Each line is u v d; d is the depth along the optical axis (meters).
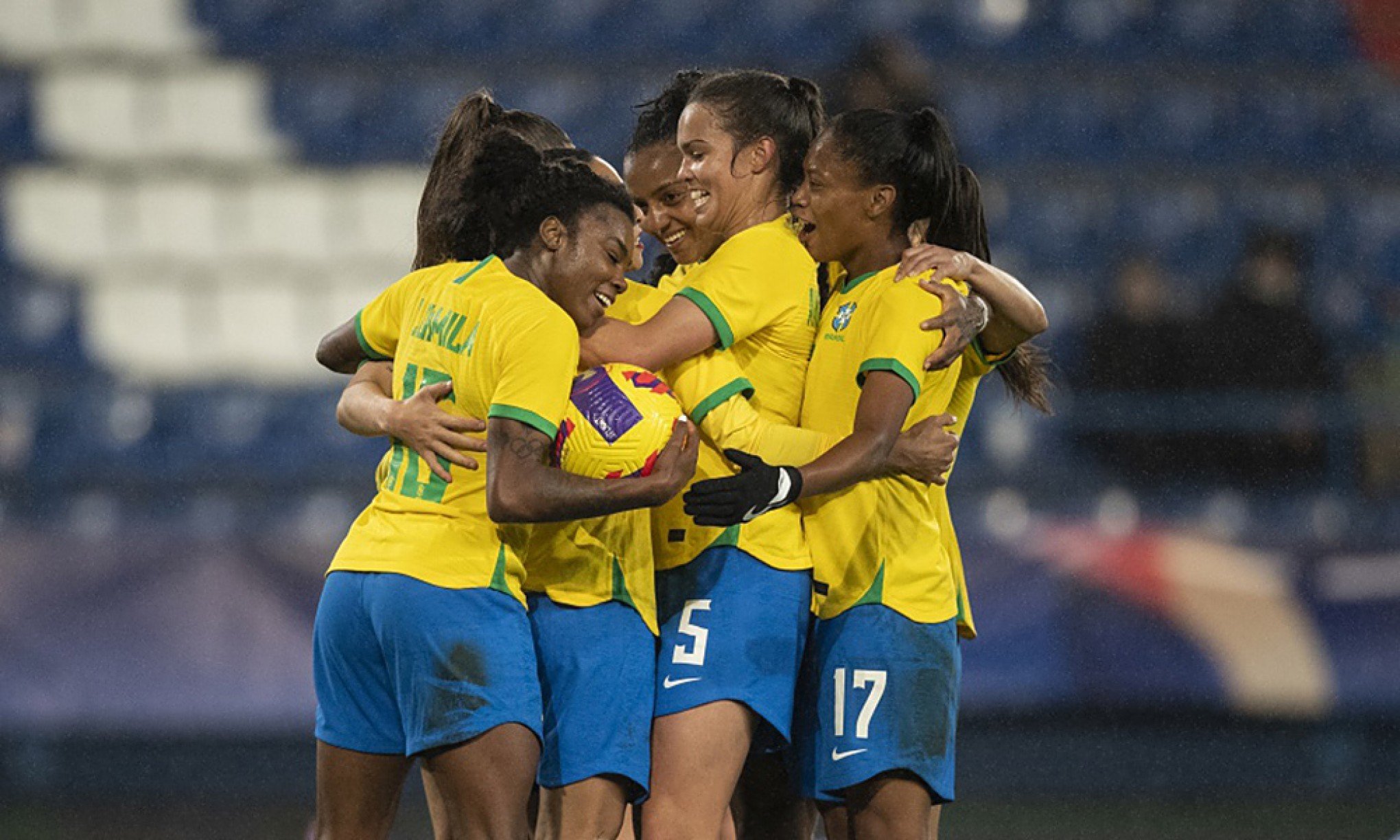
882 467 12.66
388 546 12.20
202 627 27.00
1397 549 28.28
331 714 12.55
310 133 45.03
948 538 14.06
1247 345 31.78
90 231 42.44
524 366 11.90
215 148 44.72
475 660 11.95
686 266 14.17
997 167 45.09
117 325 40.91
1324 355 32.00
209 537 27.50
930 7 48.09
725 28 47.66
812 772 13.45
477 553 12.12
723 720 12.80
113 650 26.77
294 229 43.16
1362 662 27.81
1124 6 48.38
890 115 13.46
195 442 36.75
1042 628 27.89
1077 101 46.69
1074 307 41.47
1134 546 28.38
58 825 26.50
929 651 13.13
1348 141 46.59
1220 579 28.17
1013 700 27.56
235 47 46.69
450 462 12.13
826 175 13.33
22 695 26.45
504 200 12.80
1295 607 28.06
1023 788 29.11
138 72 45.12
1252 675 27.72
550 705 12.70
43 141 44.06
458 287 12.57
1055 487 31.66
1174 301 38.41
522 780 12.07
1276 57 48.06
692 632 13.00
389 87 45.62
